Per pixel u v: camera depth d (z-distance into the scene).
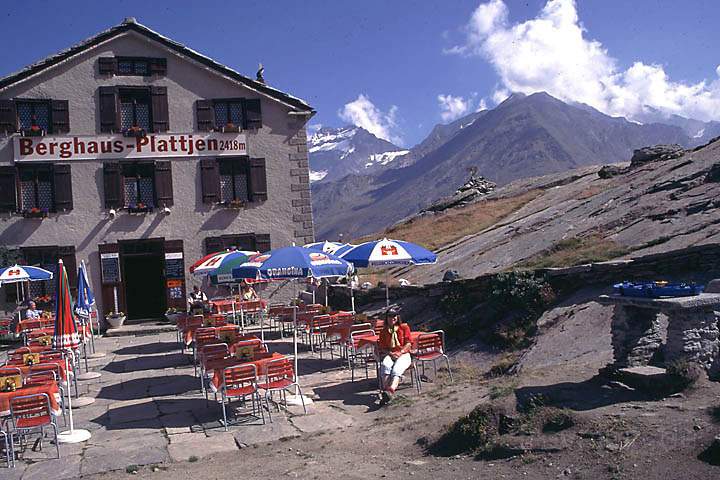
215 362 10.12
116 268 22.14
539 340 10.82
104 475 7.38
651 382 7.05
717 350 7.18
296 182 23.73
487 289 13.84
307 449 7.86
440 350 10.88
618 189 21.17
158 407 10.62
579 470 5.64
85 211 21.98
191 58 22.88
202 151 22.95
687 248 11.15
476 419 7.05
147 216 22.42
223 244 23.00
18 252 21.19
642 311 7.79
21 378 9.20
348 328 13.40
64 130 21.88
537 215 23.62
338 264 10.84
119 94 22.50
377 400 10.11
